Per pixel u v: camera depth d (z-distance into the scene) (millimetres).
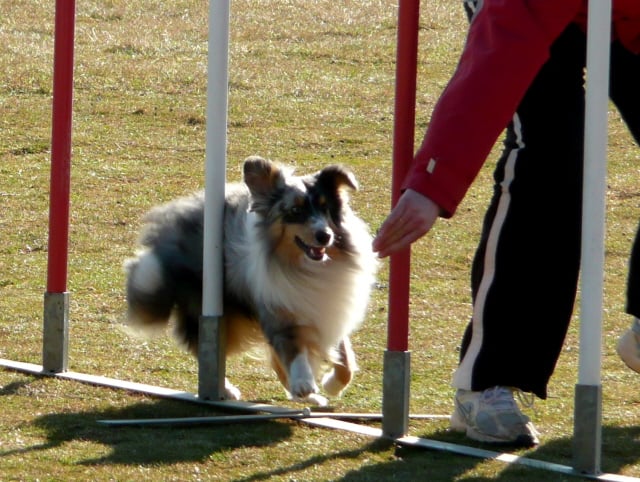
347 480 7258
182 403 9414
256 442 8188
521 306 8078
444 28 33375
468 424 8406
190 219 10719
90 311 13484
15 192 19578
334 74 29078
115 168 21156
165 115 24953
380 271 15609
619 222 18188
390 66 30062
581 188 8023
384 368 8367
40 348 11555
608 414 9281
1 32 31516
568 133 7980
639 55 8297
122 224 18062
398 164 8047
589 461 7422
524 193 8008
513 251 8047
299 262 9992
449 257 16531
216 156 9516
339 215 10414
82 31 32156
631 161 21906
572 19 7504
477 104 6793
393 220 6773
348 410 9633
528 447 8219
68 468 7453
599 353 7355
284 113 25281
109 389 9758
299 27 33656
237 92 26781
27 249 16734
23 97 25594
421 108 25391
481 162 6816
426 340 12391
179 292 10555
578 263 8109
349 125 24688
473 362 8273
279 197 10047
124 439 8219
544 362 8195
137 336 11492
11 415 8852
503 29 6957
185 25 33812
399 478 7312
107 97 25969
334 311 10172
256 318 10352
